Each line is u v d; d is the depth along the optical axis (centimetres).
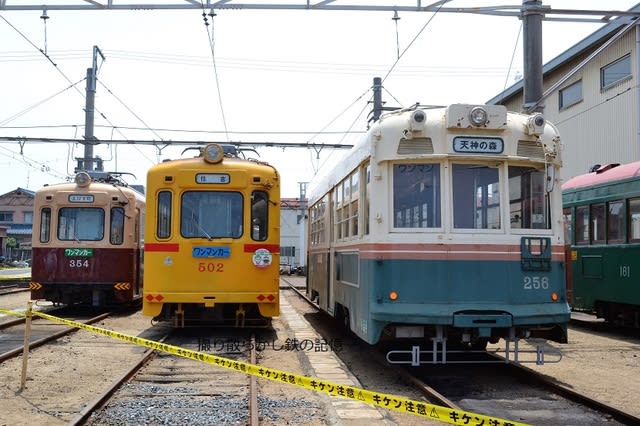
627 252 1247
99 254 1622
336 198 1181
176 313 1168
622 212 1275
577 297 1438
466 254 789
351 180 1011
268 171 1191
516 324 776
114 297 1730
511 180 814
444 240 789
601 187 1359
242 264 1160
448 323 766
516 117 839
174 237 1155
